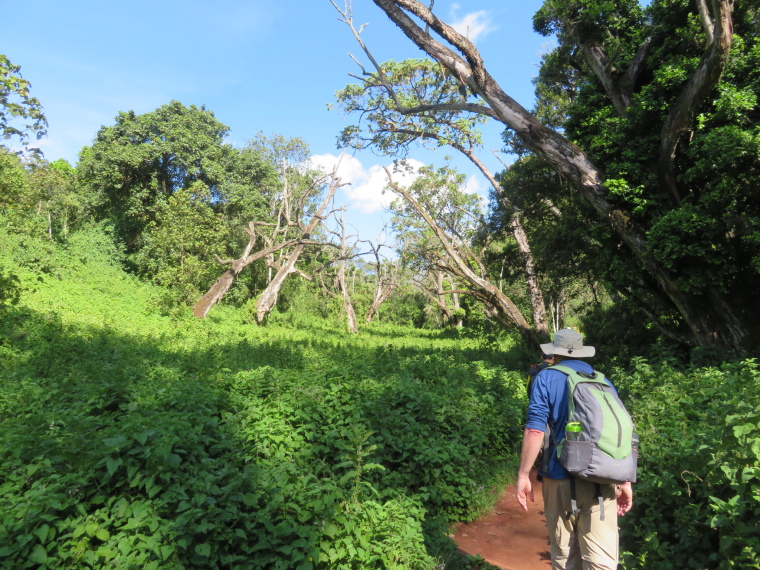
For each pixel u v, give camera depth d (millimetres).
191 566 3750
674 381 8406
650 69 14555
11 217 29391
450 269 26562
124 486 4242
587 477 3213
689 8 13758
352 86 24547
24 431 4781
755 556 3342
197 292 27953
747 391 6332
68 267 28641
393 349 17859
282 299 41500
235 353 13867
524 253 23125
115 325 18156
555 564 3471
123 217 39281
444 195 36344
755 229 11438
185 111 39625
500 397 9836
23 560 3436
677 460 4527
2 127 9781
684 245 11969
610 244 14672
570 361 3641
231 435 5770
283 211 37344
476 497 6016
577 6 15219
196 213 32156
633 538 4480
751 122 11977
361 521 4363
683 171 13531
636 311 17531
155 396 6742
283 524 3949
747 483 3723
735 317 12609
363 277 62812
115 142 37219
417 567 4312
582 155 14180
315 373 9266
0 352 10281
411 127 24891
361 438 5305
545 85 21781
